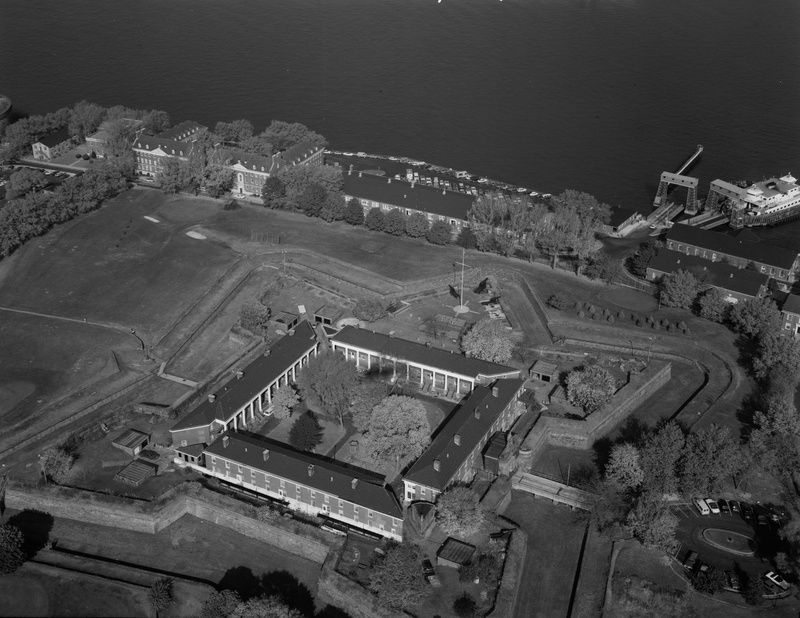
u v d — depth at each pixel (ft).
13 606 641.40
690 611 634.02
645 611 632.79
